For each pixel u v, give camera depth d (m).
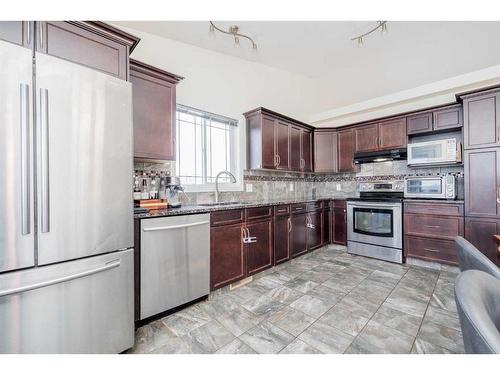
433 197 3.04
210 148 3.06
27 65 1.15
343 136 4.07
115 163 1.45
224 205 2.62
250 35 2.80
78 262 1.29
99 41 1.47
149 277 1.77
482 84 2.94
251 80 3.52
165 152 2.21
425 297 2.18
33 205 1.15
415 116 3.29
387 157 3.49
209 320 1.85
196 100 2.87
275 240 2.87
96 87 1.37
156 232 1.81
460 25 2.78
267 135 3.30
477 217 2.61
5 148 1.09
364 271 2.86
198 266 2.08
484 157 2.57
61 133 1.23
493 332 0.48
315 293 2.28
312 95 4.53
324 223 3.80
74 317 1.27
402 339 1.59
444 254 2.83
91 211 1.34
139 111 2.04
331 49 3.28
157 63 2.56
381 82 3.69
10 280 1.10
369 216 3.42
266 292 2.31
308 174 4.59
